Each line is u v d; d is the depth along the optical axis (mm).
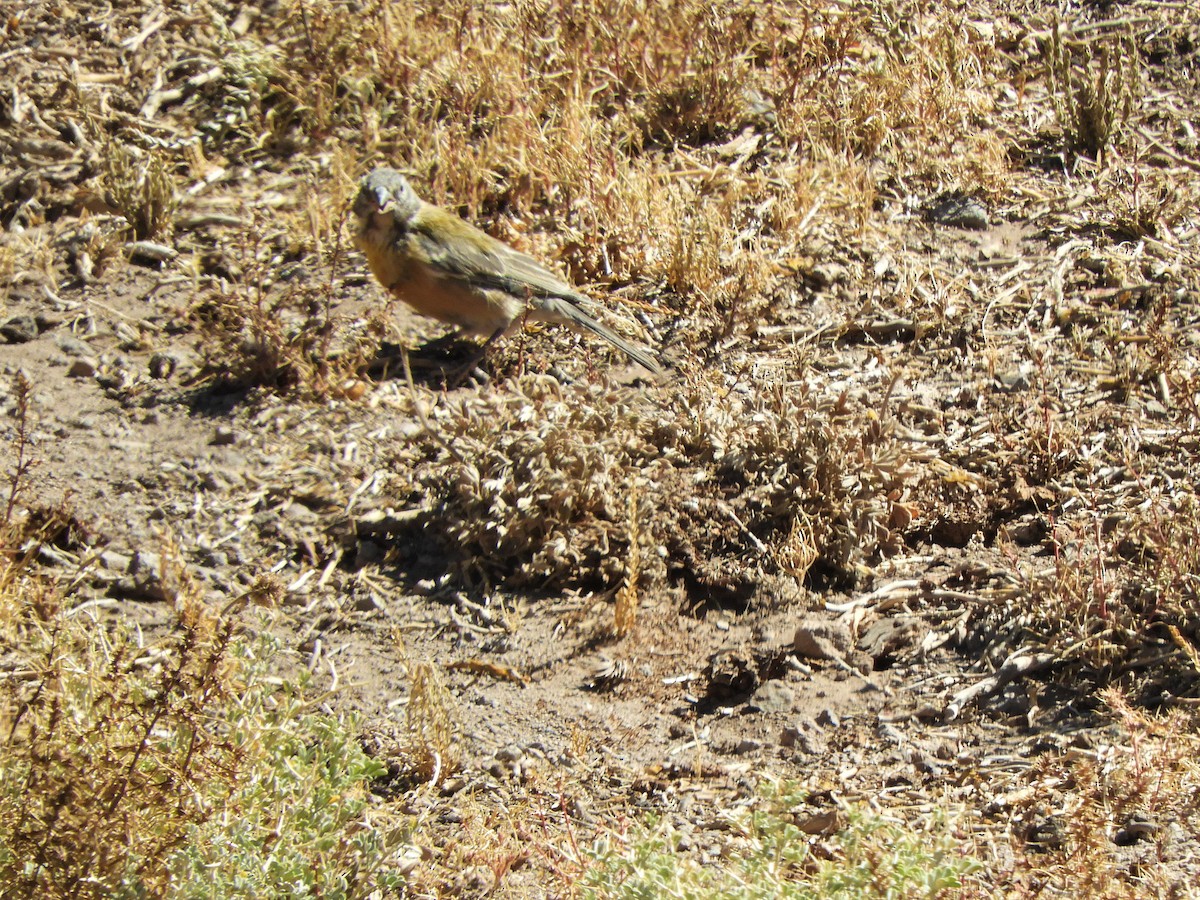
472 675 6539
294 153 10305
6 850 4895
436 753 5977
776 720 6184
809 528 6895
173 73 10812
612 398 7688
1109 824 5301
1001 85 10695
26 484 7457
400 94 10609
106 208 9648
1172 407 7727
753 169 10031
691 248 8922
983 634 6477
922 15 11320
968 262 9109
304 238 9406
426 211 8383
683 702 6379
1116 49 10242
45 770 4980
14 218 9586
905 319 8609
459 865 5465
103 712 5320
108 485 7551
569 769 6016
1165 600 6242
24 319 8734
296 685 6078
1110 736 5797
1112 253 9023
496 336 8453
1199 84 10570
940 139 10117
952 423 7781
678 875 4793
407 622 6852
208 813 5141
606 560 6992
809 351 8352
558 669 6555
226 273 9211
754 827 5172
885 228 9422
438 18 11102
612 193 9406
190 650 5480
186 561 7113
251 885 4797
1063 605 6340
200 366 8391
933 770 5797
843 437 7180
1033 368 8133
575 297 8500
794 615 6680
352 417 8016
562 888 5273
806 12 10734
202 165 10086
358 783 5734
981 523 7109
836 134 10180
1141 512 6957
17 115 10258
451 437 7496
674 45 10648
